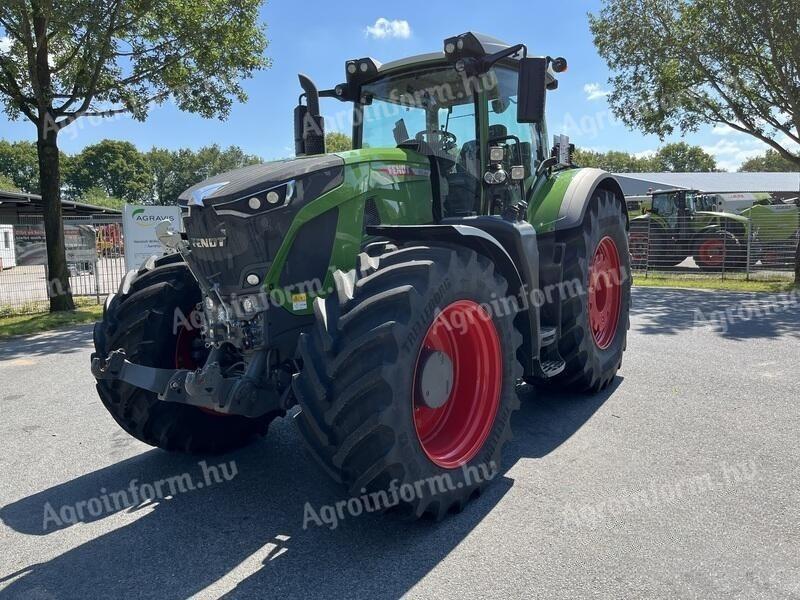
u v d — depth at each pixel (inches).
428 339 120.0
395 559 103.1
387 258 112.3
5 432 173.5
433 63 159.0
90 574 101.8
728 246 585.6
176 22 423.2
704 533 107.2
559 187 178.4
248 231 113.9
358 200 126.8
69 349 295.9
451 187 157.1
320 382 101.3
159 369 122.0
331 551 106.7
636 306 371.2
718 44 459.5
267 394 113.9
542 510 117.6
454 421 126.7
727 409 171.6
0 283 490.6
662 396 185.5
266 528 115.9
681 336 273.9
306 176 119.0
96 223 484.1
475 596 92.0
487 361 127.1
